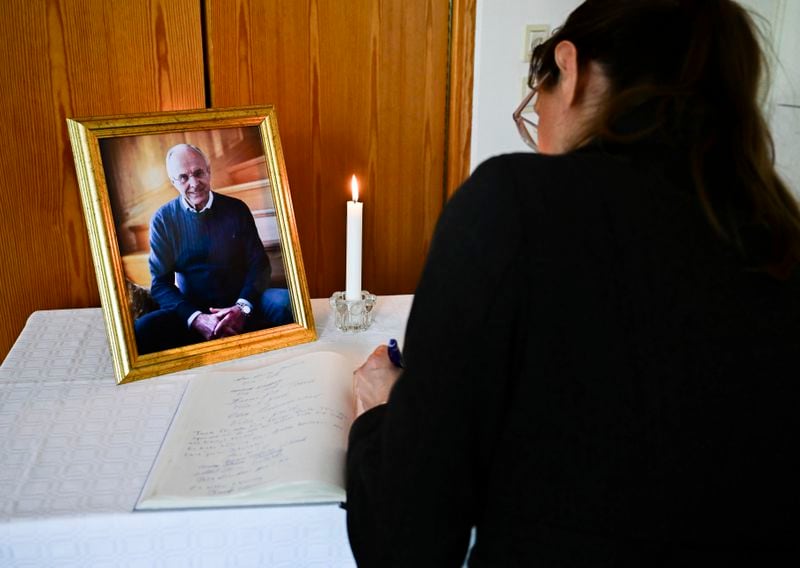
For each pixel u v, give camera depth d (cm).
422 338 57
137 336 110
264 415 97
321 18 177
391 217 200
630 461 55
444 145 197
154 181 112
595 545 56
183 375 111
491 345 54
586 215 55
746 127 57
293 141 186
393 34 183
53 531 78
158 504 80
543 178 56
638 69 61
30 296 170
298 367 108
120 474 86
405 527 59
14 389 104
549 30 189
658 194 56
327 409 96
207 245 116
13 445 91
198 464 87
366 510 67
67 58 157
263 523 82
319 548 84
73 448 91
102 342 121
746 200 57
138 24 160
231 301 118
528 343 55
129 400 103
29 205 163
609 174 57
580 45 64
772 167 60
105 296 108
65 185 164
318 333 126
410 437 57
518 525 58
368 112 188
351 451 76
